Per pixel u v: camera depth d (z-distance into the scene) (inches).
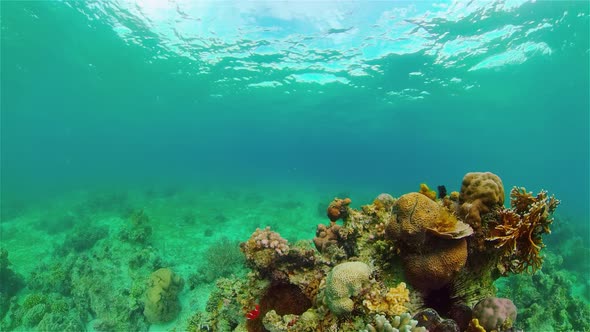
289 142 3865.7
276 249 179.2
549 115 1579.7
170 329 353.7
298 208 933.8
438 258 134.5
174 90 1496.1
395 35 719.7
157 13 733.3
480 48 764.0
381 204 192.2
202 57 978.1
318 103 1430.9
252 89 1293.1
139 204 905.5
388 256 158.7
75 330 346.9
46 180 1609.3
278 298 174.1
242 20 721.0
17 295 428.8
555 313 342.3
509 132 2175.2
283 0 632.4
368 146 3575.3
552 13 611.2
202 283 429.4
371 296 136.6
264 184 1499.8
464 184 159.2
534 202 144.9
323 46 810.2
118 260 443.2
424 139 2669.8
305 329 142.6
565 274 518.3
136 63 1122.0
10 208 898.7
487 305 129.8
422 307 139.4
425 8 611.5
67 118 3019.2
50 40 979.3
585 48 757.3
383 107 1414.9
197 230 665.0
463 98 1207.6
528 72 925.2
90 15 797.2
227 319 200.7
